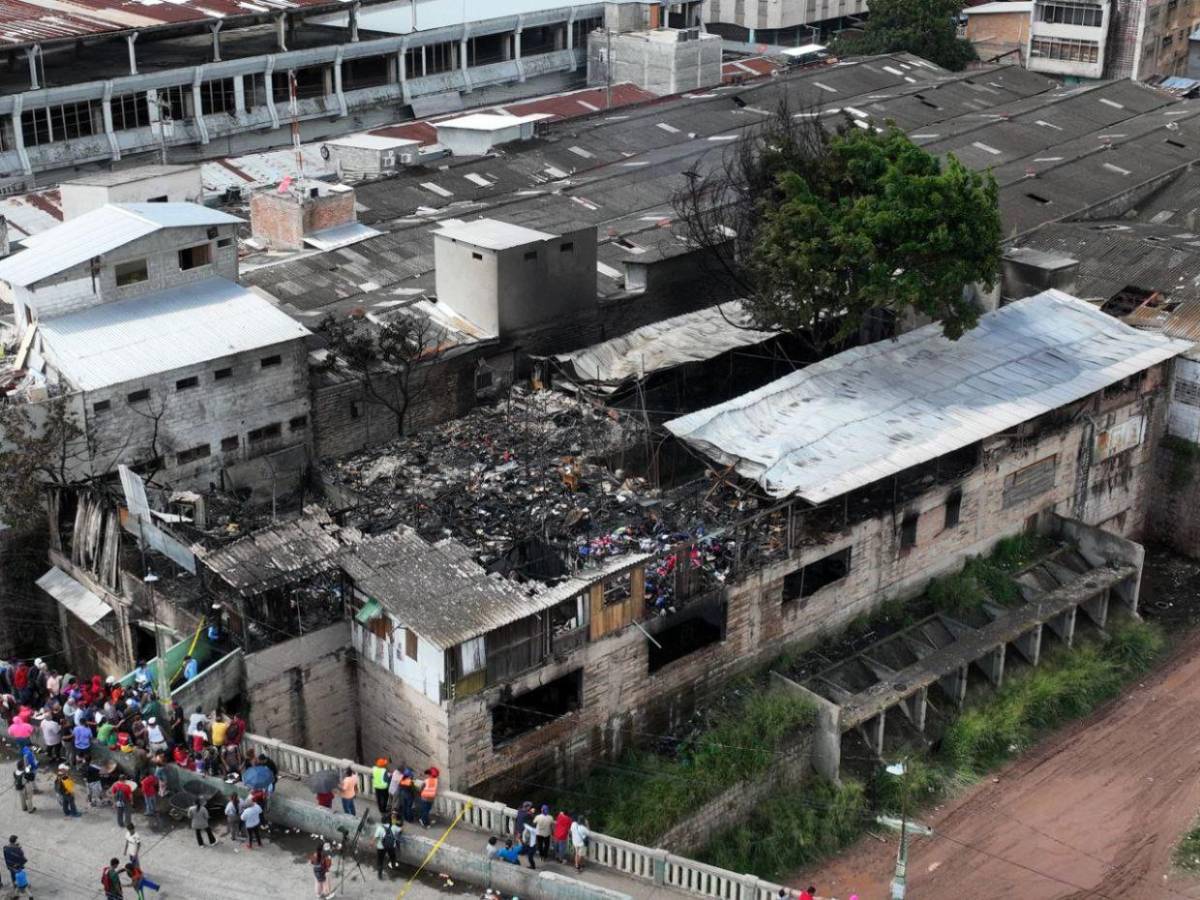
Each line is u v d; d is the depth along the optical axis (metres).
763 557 57.28
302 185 84.94
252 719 50.50
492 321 70.69
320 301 75.44
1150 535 76.44
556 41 140.12
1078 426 68.75
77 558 56.97
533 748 51.56
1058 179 99.06
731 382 74.12
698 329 74.56
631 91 128.25
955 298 65.62
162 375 59.31
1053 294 75.69
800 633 59.72
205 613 51.81
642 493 61.84
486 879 43.97
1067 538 69.56
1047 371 68.31
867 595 62.09
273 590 50.25
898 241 64.06
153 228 63.34
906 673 58.88
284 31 120.94
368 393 66.38
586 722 52.91
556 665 50.97
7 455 55.56
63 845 44.44
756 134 98.62
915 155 65.44
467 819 46.78
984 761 59.12
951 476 64.06
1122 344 71.44
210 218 66.00
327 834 45.22
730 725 54.91
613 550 56.12
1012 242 85.81
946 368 67.94
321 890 42.34
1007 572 66.81
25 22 108.44
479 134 102.12
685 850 52.16
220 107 115.00
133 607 54.62
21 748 46.31
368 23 132.38
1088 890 51.94
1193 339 74.38
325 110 121.38
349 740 53.84
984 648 60.78
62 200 80.44
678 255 78.25
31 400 58.12
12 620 59.09
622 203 92.69
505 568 54.62
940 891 51.97
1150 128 112.00
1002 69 128.38
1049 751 59.97
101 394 57.75
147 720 46.72
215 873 43.62
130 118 110.00
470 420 69.19
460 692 48.56
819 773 56.00
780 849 53.25
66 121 105.62
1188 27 152.38
